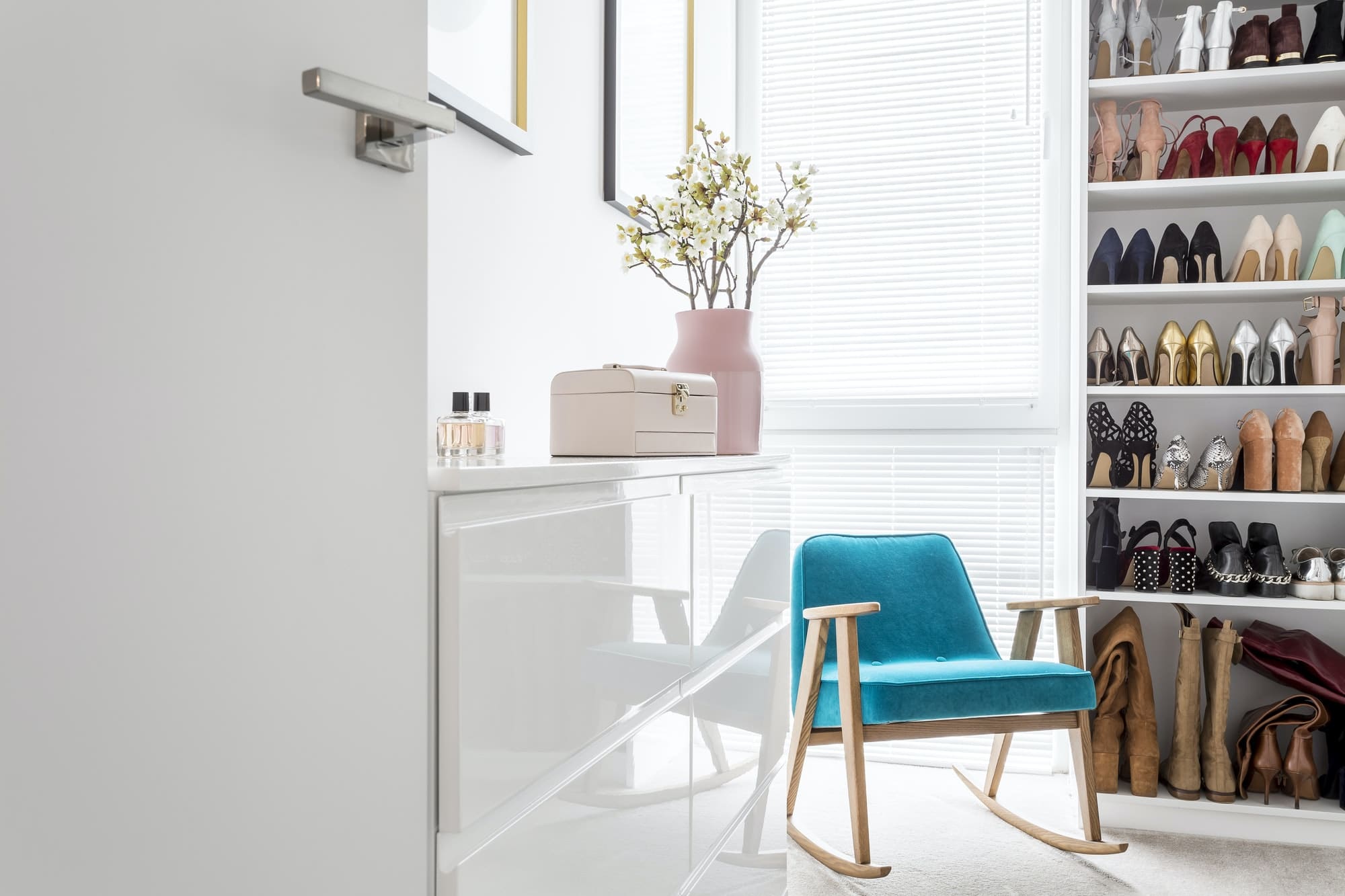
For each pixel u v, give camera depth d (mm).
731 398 1841
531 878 858
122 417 484
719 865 1416
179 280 512
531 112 1748
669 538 1220
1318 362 2623
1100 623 2857
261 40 561
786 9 3354
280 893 574
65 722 458
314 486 601
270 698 567
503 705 800
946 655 2549
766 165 3365
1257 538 2705
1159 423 2926
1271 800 2514
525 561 841
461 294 1508
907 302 3221
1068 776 2953
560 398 1363
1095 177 2770
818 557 2566
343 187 625
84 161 464
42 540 448
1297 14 2803
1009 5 3162
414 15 688
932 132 3217
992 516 3119
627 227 2229
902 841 2426
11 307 435
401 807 673
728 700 1466
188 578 518
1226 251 2900
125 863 486
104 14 471
